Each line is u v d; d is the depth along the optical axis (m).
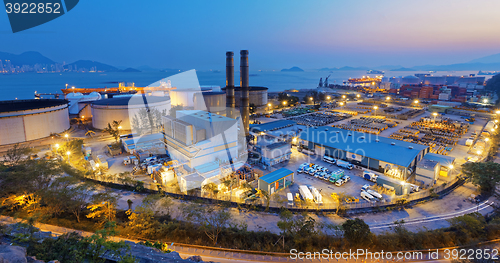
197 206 37.09
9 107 78.56
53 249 20.86
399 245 32.72
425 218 40.53
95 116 89.81
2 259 15.74
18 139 72.88
